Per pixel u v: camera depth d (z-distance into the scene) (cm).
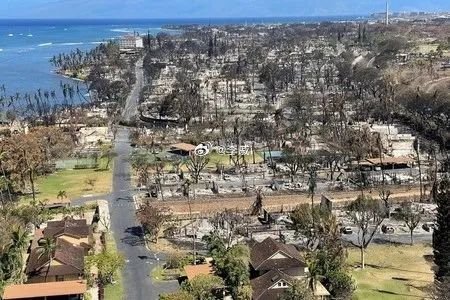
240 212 16138
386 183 19025
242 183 19262
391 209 16525
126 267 12662
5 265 11894
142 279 12031
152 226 14312
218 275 10988
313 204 15638
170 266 12575
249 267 11756
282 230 14800
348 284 10788
